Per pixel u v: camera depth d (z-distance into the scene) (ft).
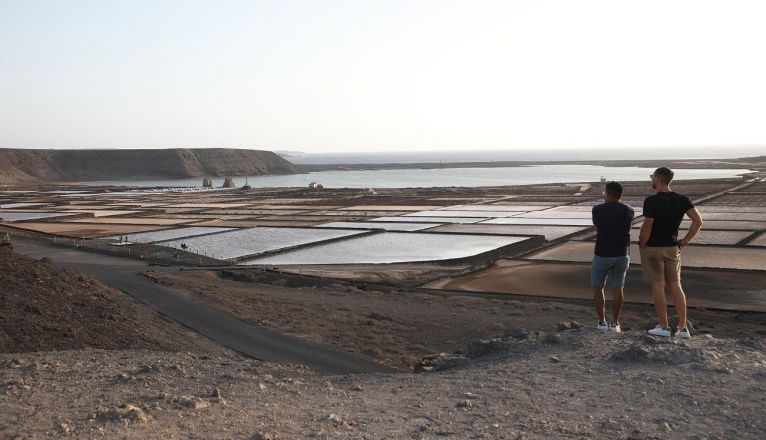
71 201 456.45
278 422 27.09
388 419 27.40
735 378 29.50
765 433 23.65
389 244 221.46
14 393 33.01
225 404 30.09
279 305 105.19
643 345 34.81
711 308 107.65
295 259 191.11
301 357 70.64
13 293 73.51
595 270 41.04
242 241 232.32
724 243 195.21
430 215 320.50
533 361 36.09
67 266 162.40
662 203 36.58
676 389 28.58
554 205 366.84
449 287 138.41
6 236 152.25
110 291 104.78
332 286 134.00
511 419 26.55
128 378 35.99
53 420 27.78
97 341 64.85
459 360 40.75
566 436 24.30
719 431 23.99
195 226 279.49
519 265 165.78
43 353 47.65
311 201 432.66
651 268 37.60
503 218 298.76
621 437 23.93
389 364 67.97
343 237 235.61
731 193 396.57
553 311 102.63
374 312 101.19
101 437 25.05
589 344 37.99
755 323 95.86
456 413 27.89
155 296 108.27
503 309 104.73
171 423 26.94
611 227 40.06
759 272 144.15
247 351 73.87
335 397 31.68
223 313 95.14
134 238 238.07
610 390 29.40
